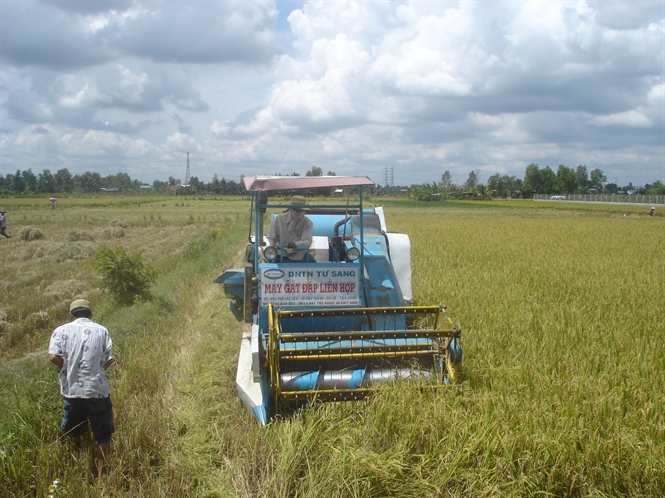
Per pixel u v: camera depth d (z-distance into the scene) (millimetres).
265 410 5211
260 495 4238
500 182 166875
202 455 4941
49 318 10484
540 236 27531
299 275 6250
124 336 8578
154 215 49094
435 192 124062
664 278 13352
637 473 4266
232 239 24266
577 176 158875
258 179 6023
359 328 6371
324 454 4621
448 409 5039
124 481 4562
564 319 8578
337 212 8141
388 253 7680
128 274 11445
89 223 39844
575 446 4457
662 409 5129
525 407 5051
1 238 29031
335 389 5492
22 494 4301
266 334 5961
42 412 5371
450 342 5648
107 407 4926
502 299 10172
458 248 20844
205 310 10750
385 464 4371
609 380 5875
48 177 182500
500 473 4305
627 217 52906
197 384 6629
